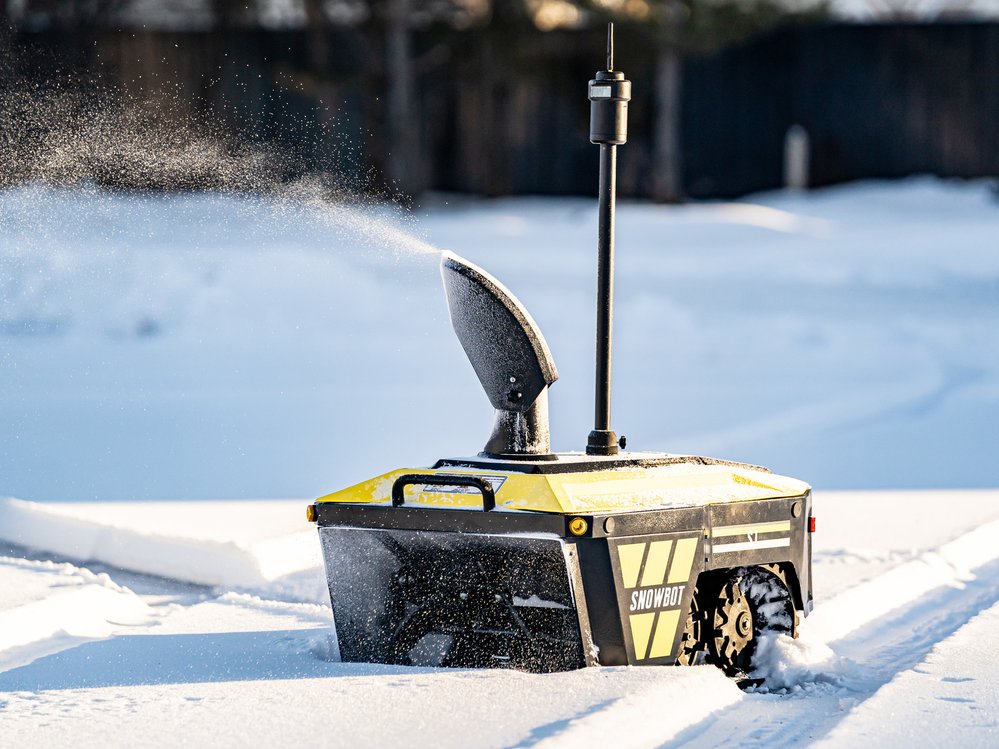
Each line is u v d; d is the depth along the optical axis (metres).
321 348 21.66
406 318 23.81
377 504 5.97
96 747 4.94
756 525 6.23
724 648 6.16
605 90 6.36
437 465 6.13
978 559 9.52
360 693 5.52
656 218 37.75
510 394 6.16
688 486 6.05
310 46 40.25
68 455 14.02
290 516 10.76
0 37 31.33
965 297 27.12
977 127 44.00
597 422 6.43
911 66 44.03
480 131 44.44
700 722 5.43
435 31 39.03
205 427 15.52
